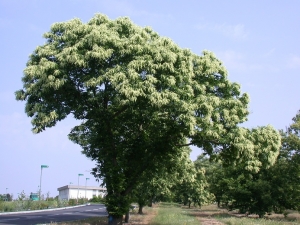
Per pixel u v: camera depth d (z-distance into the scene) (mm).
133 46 16938
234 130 18531
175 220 28156
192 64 18922
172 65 16641
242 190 40656
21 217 32375
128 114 19984
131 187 21109
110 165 20016
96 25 17922
